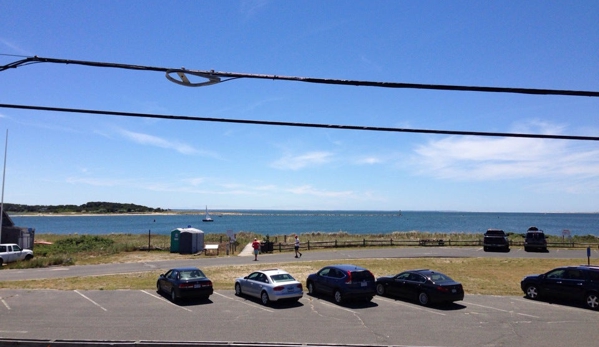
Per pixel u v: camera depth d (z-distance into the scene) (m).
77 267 32.12
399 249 44.66
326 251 42.84
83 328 14.70
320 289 20.44
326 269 20.52
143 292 21.41
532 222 195.38
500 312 17.58
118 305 18.50
